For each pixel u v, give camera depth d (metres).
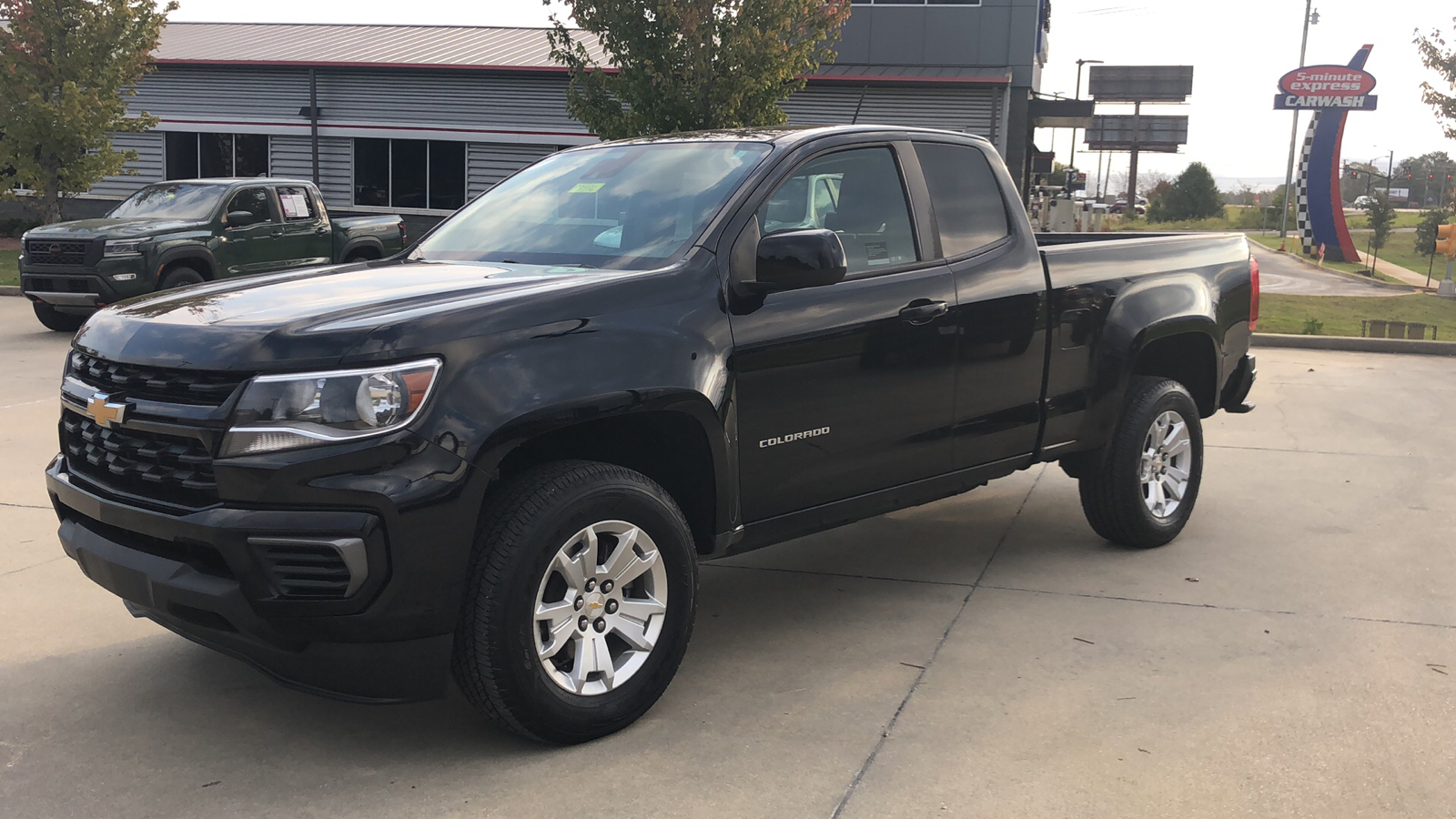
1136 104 63.84
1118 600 4.53
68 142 22.17
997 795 2.93
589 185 4.17
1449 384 10.39
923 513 6.01
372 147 26.69
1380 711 3.45
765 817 2.83
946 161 4.46
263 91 26.88
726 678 3.74
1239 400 5.82
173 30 31.19
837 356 3.80
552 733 3.15
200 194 13.80
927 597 4.59
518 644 3.00
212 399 2.87
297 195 14.73
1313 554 5.16
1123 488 5.03
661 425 3.45
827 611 4.43
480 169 26.25
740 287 3.57
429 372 2.87
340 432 2.78
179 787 2.99
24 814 2.84
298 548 2.80
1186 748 3.19
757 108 15.02
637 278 3.37
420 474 2.82
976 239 4.44
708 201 3.73
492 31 30.28
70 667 3.79
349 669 2.89
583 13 14.94
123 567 3.04
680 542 3.37
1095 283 4.83
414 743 3.26
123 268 12.38
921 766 3.09
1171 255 5.31
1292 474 6.79
